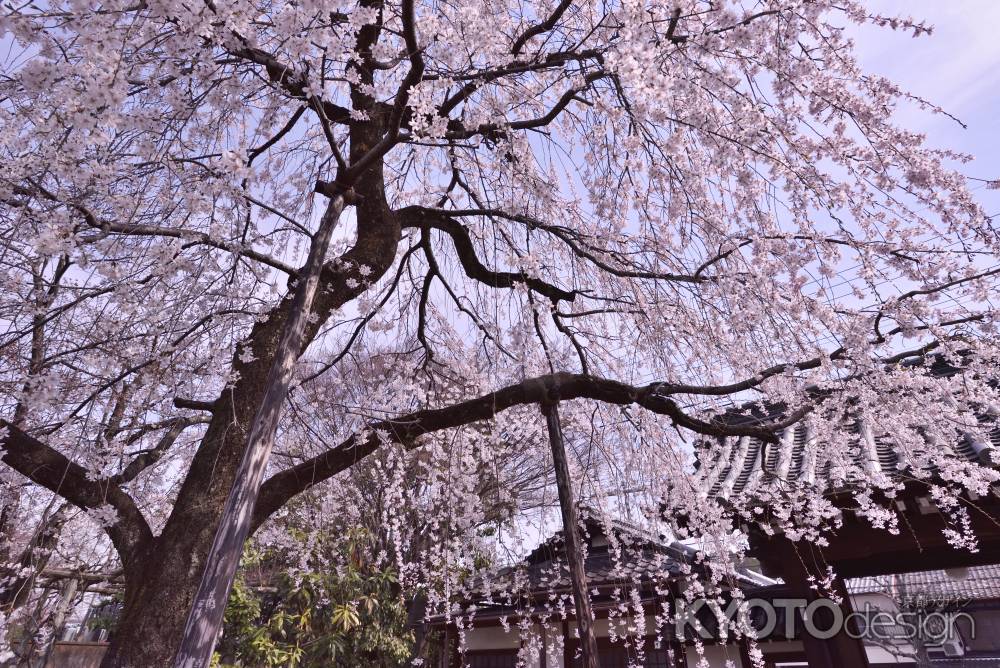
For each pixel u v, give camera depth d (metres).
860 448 4.11
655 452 4.26
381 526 7.28
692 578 4.29
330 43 2.09
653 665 5.85
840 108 2.93
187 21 1.85
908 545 3.83
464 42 2.88
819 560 4.05
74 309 3.31
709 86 2.84
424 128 2.45
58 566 5.81
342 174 2.86
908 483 3.54
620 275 3.87
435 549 5.50
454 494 5.21
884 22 2.74
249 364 3.29
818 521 3.67
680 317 3.92
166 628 2.50
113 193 2.72
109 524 2.87
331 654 7.55
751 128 2.75
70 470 2.98
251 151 4.03
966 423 3.47
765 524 3.92
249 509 1.94
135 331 3.12
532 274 3.80
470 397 5.97
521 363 4.90
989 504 3.60
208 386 3.73
